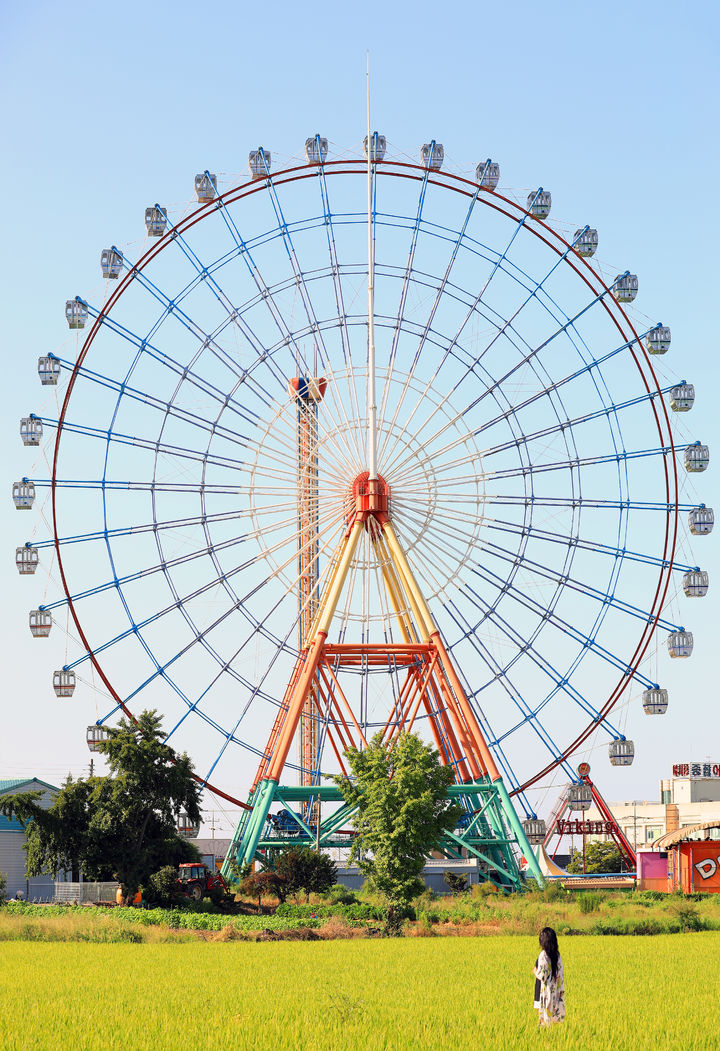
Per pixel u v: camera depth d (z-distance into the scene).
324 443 89.19
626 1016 31.30
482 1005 33.72
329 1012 31.59
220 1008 32.41
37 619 85.50
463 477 88.75
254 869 89.19
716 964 47.31
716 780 162.12
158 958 49.31
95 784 81.38
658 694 87.44
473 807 94.62
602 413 89.25
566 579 88.12
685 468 89.50
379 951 53.78
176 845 81.06
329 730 87.12
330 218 89.56
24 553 86.00
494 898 87.12
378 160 90.62
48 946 56.38
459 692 87.69
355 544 87.50
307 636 94.44
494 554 88.38
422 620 88.00
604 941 61.06
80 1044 25.97
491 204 90.19
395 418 89.00
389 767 73.06
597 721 88.25
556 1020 28.02
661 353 91.75
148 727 82.94
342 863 103.81
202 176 89.25
